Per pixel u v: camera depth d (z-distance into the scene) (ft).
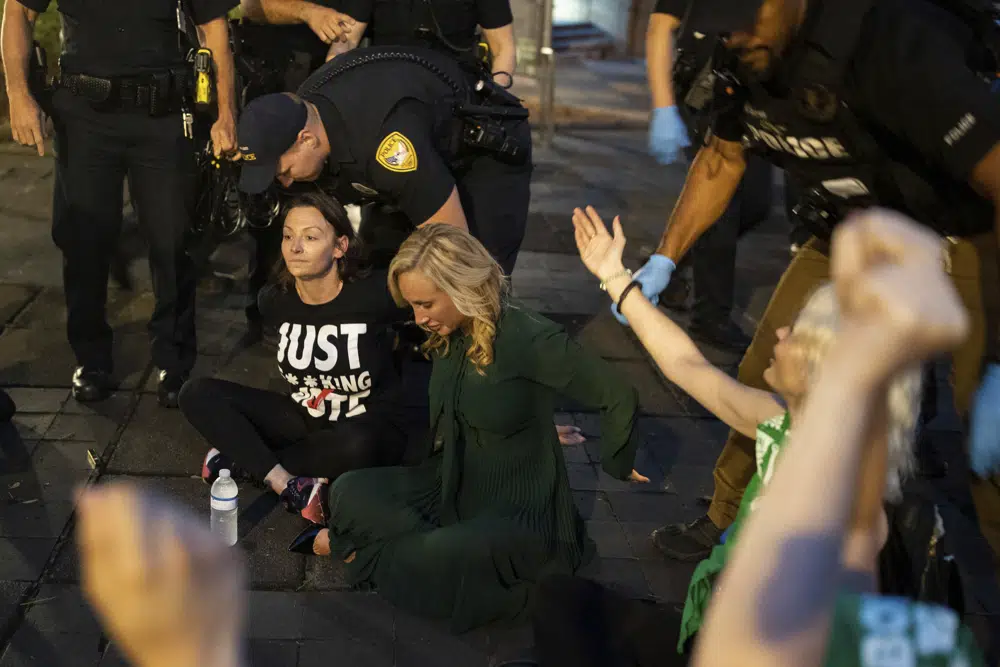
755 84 7.59
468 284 8.96
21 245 17.99
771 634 1.61
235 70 13.29
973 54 6.68
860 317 1.60
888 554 5.45
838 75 6.93
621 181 25.94
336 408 11.32
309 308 10.99
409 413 13.46
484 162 12.12
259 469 10.87
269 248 14.90
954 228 7.55
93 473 11.55
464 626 9.32
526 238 20.79
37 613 9.20
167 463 11.92
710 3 6.80
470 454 9.84
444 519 9.75
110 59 11.83
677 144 14.79
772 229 22.77
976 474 7.79
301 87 11.05
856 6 6.80
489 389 9.37
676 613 7.29
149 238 12.66
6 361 13.92
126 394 13.32
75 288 12.78
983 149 6.56
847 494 1.61
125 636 1.41
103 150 12.27
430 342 9.74
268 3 13.50
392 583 9.57
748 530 1.70
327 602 9.66
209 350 14.73
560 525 9.91
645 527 11.30
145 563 1.40
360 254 11.10
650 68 14.82
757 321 17.51
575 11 43.01
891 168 7.33
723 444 13.33
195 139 12.73
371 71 10.78
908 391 5.24
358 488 9.89
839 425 1.60
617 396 9.32
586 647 7.19
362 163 10.63
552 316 16.93
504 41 13.37
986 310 7.75
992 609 10.12
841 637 4.00
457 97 11.34
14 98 11.91
